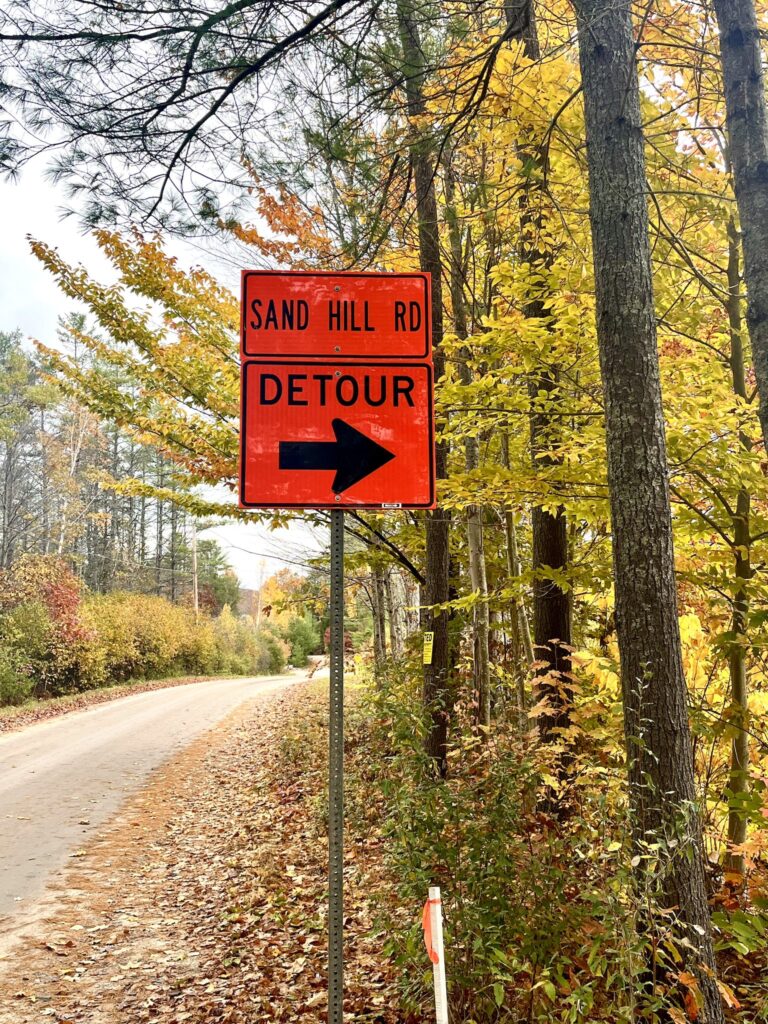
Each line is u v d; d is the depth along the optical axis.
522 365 5.20
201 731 17.12
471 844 3.36
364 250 5.21
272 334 3.10
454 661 8.79
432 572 7.73
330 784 2.84
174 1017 4.61
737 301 5.29
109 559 42.47
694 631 5.41
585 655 4.99
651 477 3.33
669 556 3.32
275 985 4.81
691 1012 2.75
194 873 7.46
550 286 4.93
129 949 5.70
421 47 4.61
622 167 3.47
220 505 8.66
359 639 18.58
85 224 4.43
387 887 4.37
